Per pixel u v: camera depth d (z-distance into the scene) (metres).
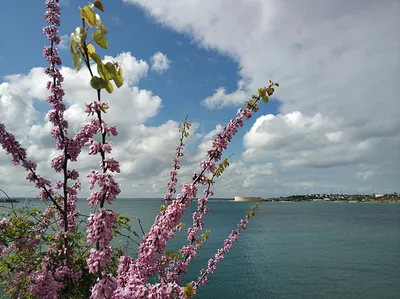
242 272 40.47
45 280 5.34
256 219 128.62
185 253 6.28
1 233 5.71
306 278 38.69
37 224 6.27
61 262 5.93
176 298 4.14
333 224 109.19
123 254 6.08
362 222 117.62
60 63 6.48
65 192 6.21
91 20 2.05
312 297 32.53
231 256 49.75
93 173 2.93
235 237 7.71
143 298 3.59
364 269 43.44
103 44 2.03
